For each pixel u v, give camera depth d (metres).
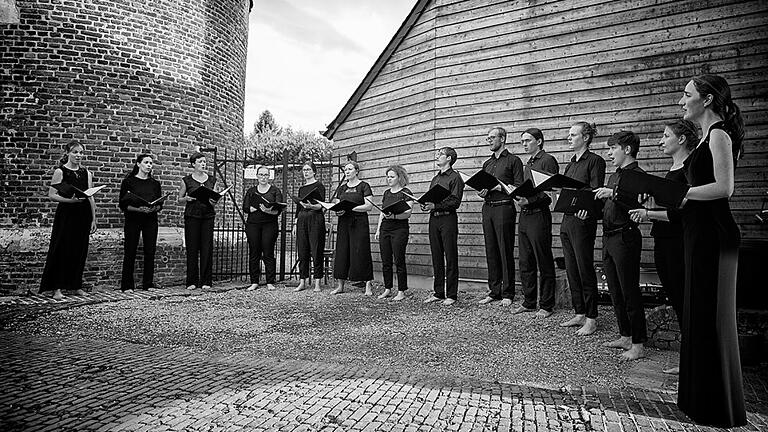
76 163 6.86
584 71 7.27
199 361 3.93
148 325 5.37
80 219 6.89
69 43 8.24
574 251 5.04
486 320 5.61
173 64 9.19
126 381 3.35
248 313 6.11
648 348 4.54
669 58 6.67
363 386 3.32
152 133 8.89
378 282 9.19
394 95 9.44
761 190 6.03
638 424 2.74
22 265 7.83
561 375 3.76
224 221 10.01
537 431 2.62
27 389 3.15
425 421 2.74
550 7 7.59
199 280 8.29
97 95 8.41
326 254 9.11
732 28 6.29
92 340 4.63
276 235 8.37
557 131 7.43
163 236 8.84
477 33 8.26
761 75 6.09
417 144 8.91
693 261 2.72
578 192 4.63
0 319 5.45
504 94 7.94
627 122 6.90
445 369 3.91
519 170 6.20
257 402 2.97
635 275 4.23
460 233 8.19
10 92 8.04
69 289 6.98
